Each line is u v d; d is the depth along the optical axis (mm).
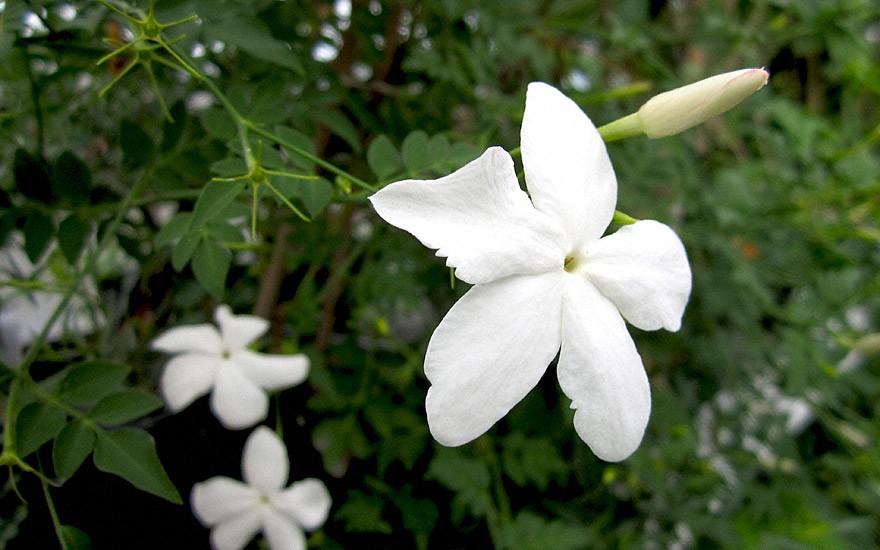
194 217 104
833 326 200
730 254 185
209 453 149
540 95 107
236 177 108
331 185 111
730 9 238
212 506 142
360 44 174
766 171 214
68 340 158
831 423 200
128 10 116
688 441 172
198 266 113
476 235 95
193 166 135
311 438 160
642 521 178
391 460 157
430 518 155
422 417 163
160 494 108
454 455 154
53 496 129
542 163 103
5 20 115
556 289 101
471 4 162
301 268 181
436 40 174
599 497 179
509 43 165
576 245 105
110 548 134
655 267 108
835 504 212
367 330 180
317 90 140
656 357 192
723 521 174
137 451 110
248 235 156
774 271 210
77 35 125
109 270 171
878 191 192
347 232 178
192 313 169
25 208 126
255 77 148
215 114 119
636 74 220
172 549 142
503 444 164
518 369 96
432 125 167
